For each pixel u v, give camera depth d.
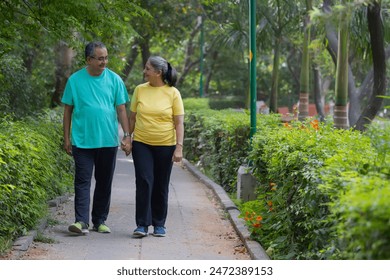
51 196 11.01
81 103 8.88
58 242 8.41
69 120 9.03
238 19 24.20
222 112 18.77
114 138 8.98
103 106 8.89
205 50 43.34
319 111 32.69
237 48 26.41
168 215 10.52
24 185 8.51
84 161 8.88
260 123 12.68
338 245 5.65
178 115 8.86
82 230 8.83
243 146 12.69
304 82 21.67
